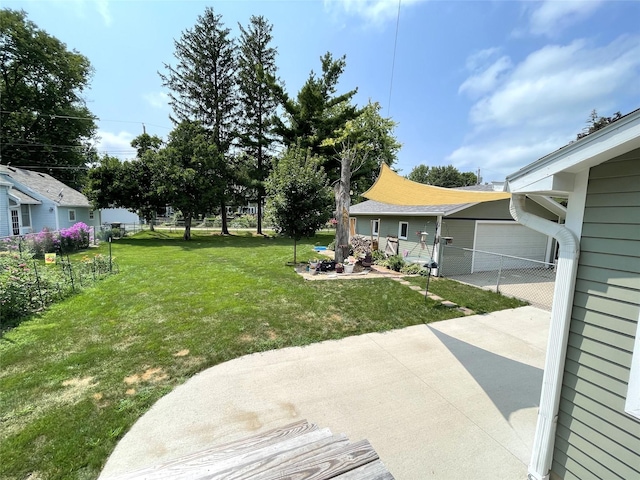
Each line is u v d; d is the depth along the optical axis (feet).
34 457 8.27
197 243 62.44
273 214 37.58
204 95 79.41
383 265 38.45
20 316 18.69
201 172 68.08
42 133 86.07
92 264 31.58
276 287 26.68
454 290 26.94
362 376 12.79
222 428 9.61
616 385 6.52
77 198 73.00
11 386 11.55
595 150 6.22
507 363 14.08
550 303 23.61
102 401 10.77
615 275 6.50
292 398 11.23
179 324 17.81
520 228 38.04
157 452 8.58
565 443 7.55
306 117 75.20
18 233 54.29
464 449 8.89
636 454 6.22
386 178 33.81
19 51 78.79
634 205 6.14
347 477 5.41
